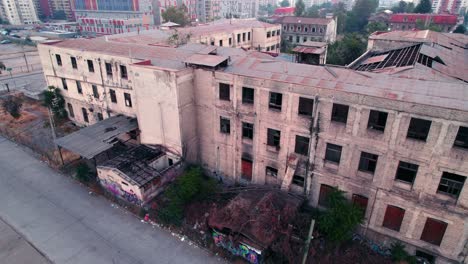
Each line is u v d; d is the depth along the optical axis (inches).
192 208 1047.6
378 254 904.9
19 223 1023.6
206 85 1103.0
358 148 870.4
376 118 822.5
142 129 1245.7
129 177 1084.5
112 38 1681.8
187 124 1159.6
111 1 6043.3
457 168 740.0
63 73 1552.7
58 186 1219.9
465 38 1800.0
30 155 1440.7
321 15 6624.0
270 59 1181.7
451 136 724.0
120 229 1007.0
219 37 2241.6
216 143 1182.3
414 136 781.9
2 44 4547.2
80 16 6712.6
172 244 949.2
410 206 838.5
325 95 871.7
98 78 1408.7
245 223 869.2
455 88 794.8
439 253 839.7
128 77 1293.1
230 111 1080.8
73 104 1632.6
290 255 836.6
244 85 1010.1
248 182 1164.5
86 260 887.7
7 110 1835.6
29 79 2738.7
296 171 1018.1
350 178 916.6
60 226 1014.4
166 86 1079.0
